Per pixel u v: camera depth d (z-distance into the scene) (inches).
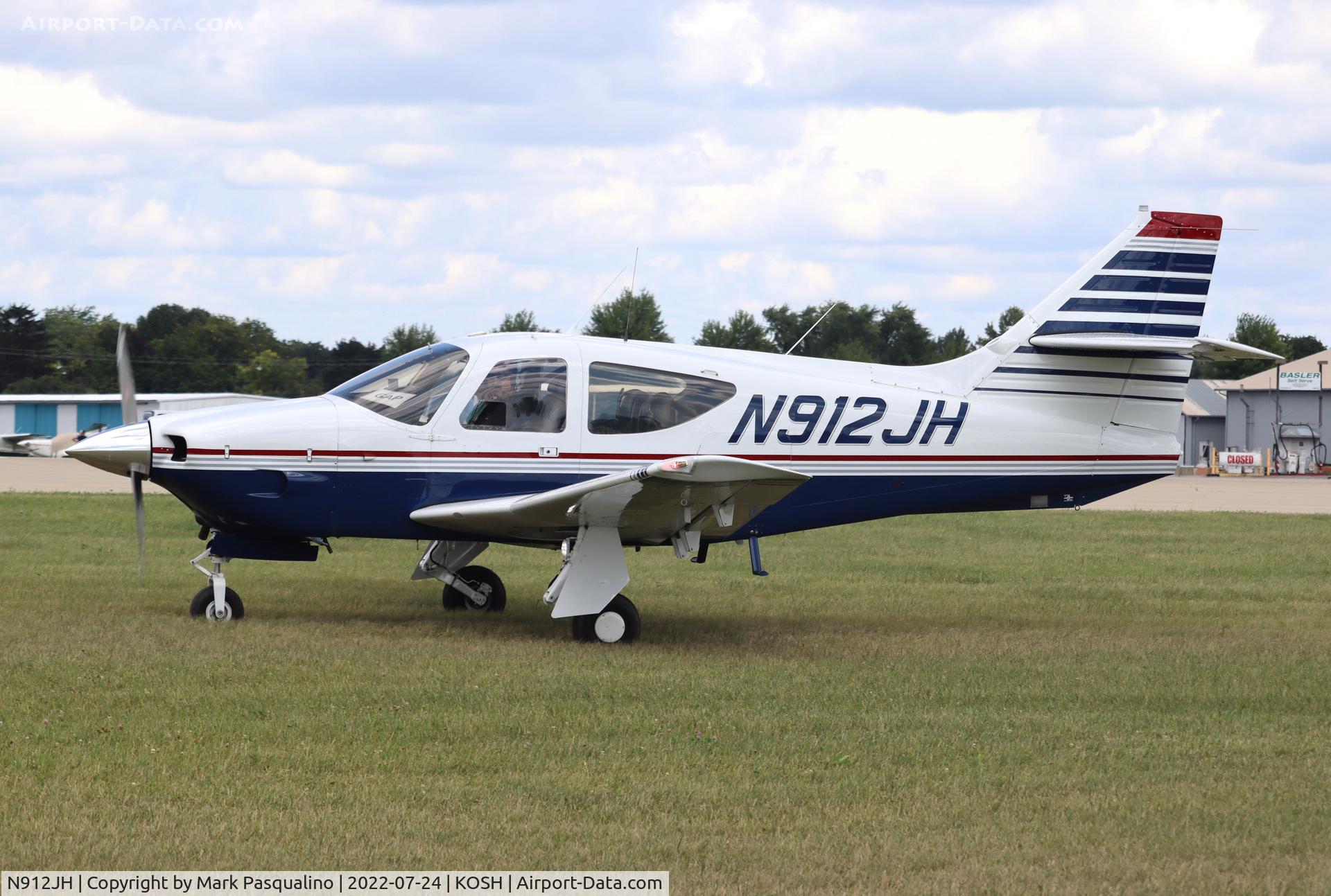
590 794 481.1
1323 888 404.5
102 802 458.6
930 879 406.0
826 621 967.0
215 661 701.9
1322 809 481.1
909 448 930.7
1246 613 1031.0
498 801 470.9
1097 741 577.9
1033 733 591.5
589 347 892.0
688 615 979.3
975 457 941.8
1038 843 439.8
